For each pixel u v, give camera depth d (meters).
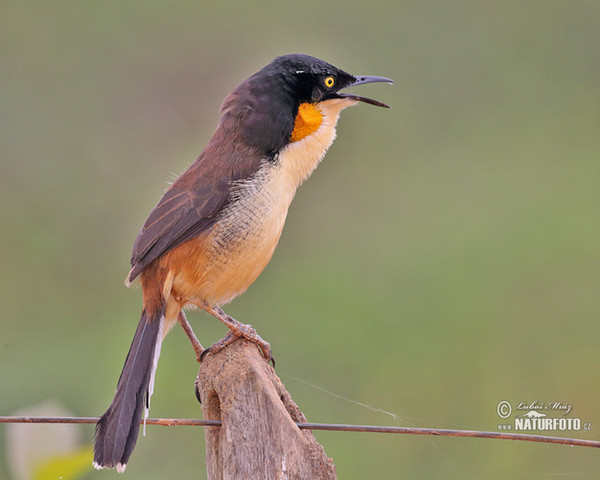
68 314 13.66
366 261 13.70
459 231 14.11
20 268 14.37
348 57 17.28
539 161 15.62
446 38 17.27
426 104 16.69
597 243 13.59
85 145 16.70
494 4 17.08
